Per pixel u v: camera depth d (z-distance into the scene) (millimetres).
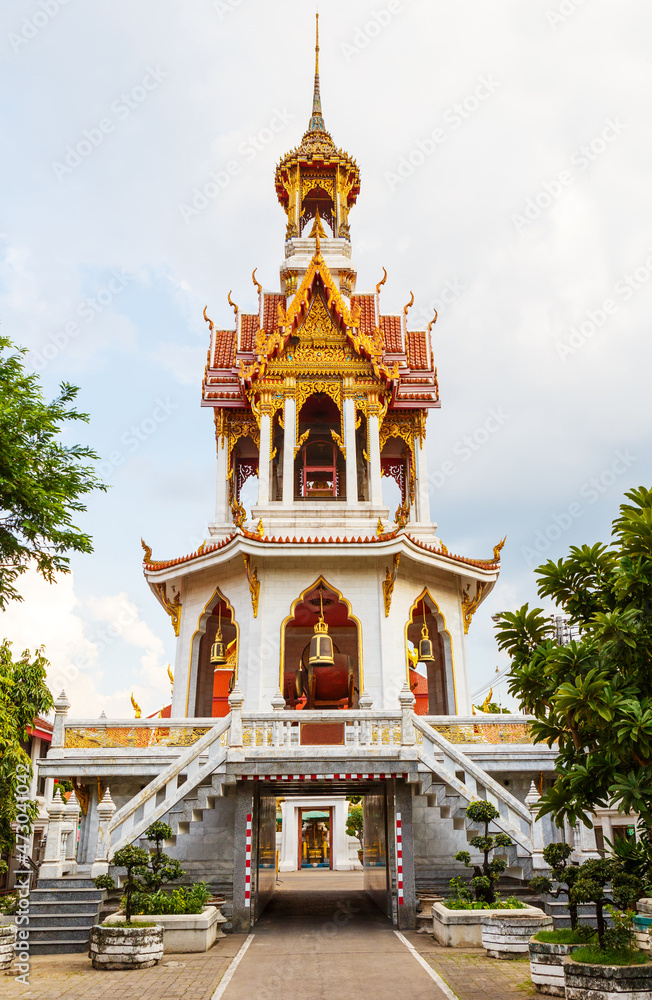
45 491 15648
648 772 10312
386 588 26094
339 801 40031
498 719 22141
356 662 31547
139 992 12453
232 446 31719
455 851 20922
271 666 25344
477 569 27766
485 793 18484
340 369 29547
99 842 17797
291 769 17844
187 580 28953
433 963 14219
